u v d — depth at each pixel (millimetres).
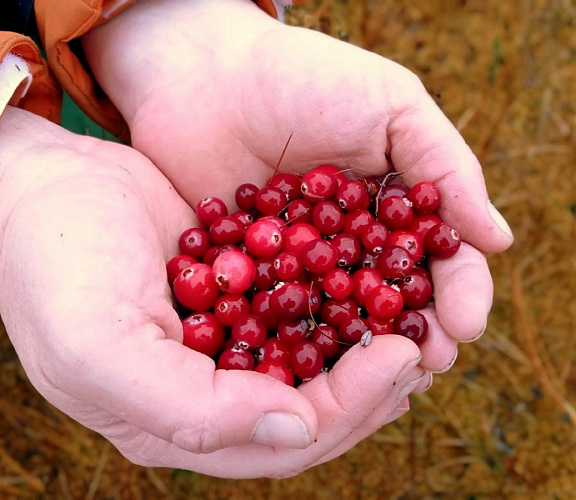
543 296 396
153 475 369
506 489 363
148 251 207
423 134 245
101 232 197
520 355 383
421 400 374
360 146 257
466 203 239
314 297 234
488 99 424
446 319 224
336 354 229
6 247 202
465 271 229
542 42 432
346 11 424
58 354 185
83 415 210
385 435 371
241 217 258
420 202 242
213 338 230
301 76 251
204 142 270
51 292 187
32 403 378
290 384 216
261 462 215
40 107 270
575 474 364
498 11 437
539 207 408
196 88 269
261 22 274
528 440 369
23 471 370
